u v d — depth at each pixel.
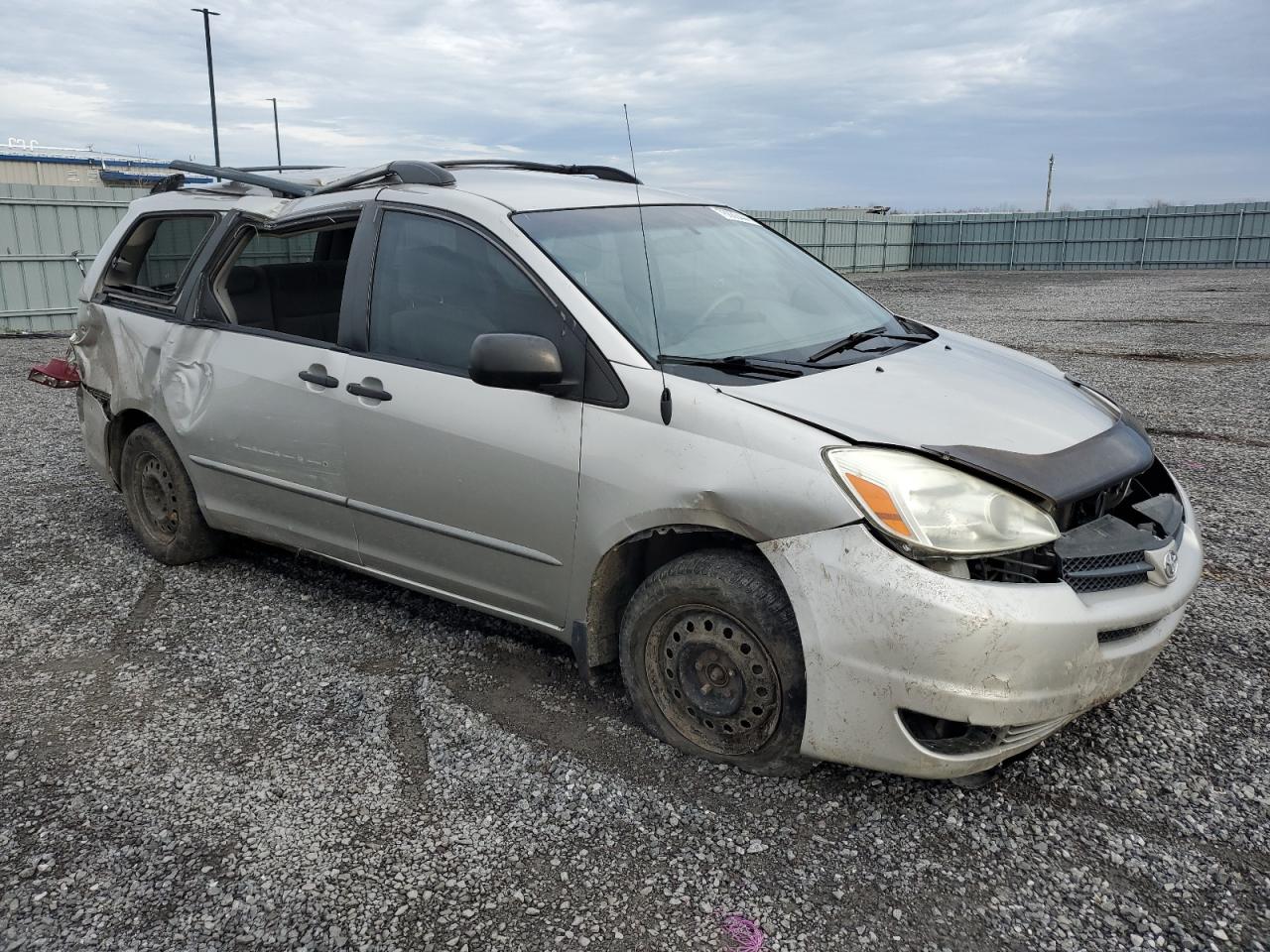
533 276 3.21
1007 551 2.50
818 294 3.81
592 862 2.54
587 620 3.15
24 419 8.57
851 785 2.85
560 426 3.07
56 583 4.53
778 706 2.76
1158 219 35.47
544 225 3.37
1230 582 4.36
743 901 2.39
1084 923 2.30
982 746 2.57
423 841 2.64
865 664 2.53
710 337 3.19
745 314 3.39
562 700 3.37
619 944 2.26
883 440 2.63
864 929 2.29
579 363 3.05
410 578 3.70
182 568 4.69
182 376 4.30
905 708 2.51
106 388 4.74
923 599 2.45
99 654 3.81
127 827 2.71
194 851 2.61
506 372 2.89
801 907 2.37
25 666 3.72
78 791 2.89
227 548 4.88
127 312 4.64
